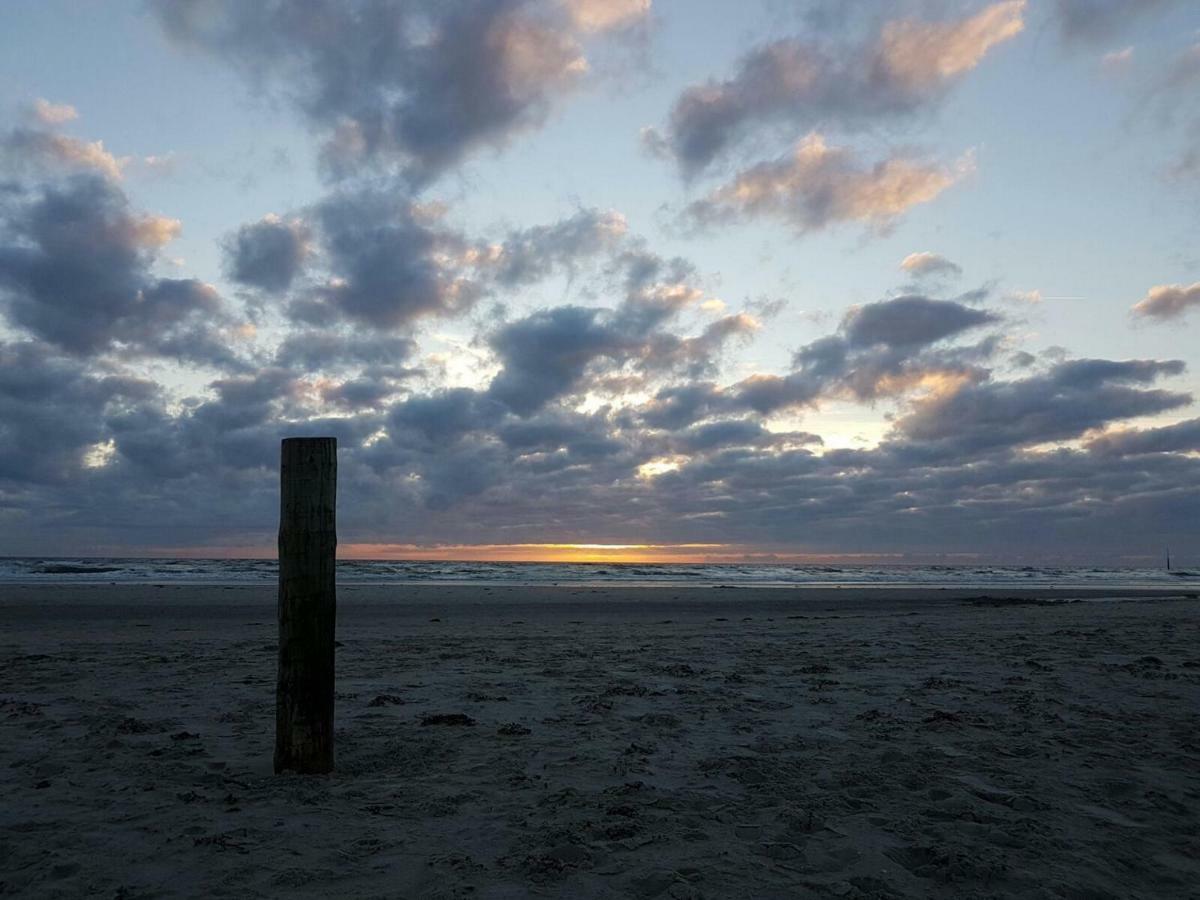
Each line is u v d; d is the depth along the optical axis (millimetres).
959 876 3465
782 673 9172
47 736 5852
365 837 3826
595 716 6656
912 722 6465
